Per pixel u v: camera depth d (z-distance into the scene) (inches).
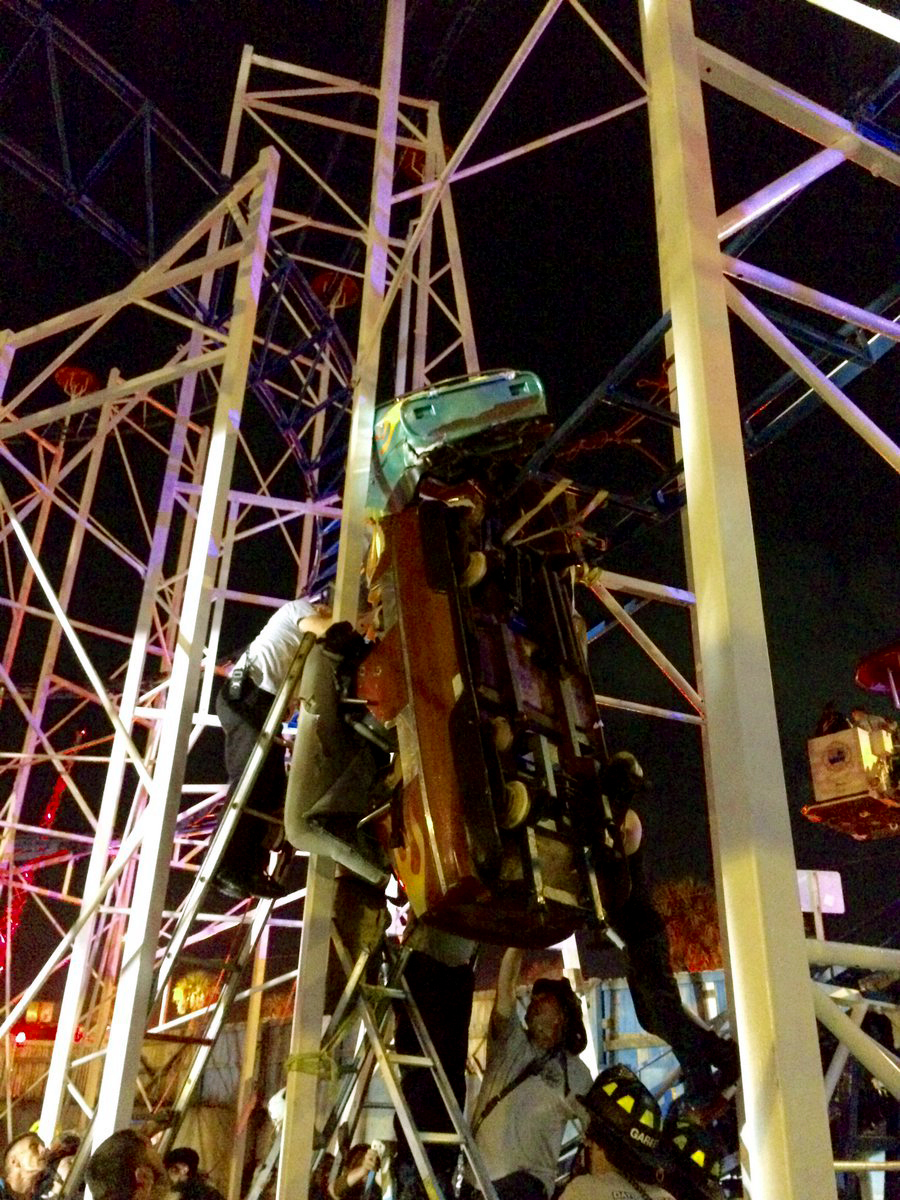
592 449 192.2
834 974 165.9
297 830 156.9
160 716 343.9
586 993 282.2
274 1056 527.5
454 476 171.9
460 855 127.8
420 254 337.1
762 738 90.6
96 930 462.0
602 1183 136.9
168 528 370.9
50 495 366.3
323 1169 213.0
